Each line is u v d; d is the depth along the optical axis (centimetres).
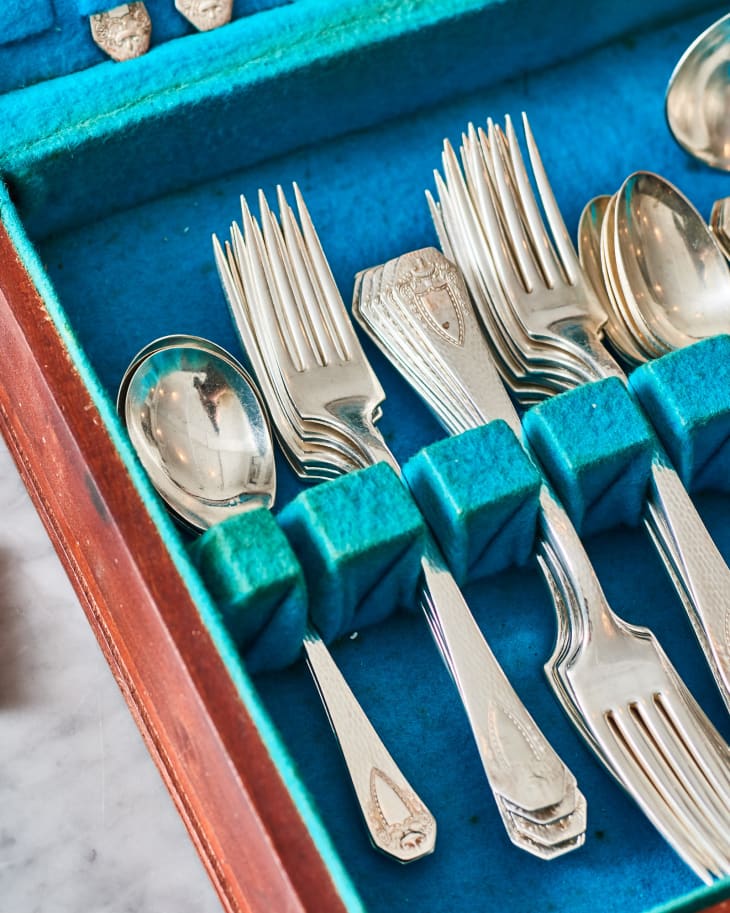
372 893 60
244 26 67
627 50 73
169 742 61
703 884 61
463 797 62
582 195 71
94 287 67
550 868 61
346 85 68
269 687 63
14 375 63
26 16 66
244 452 64
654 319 68
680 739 62
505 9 69
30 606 65
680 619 65
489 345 67
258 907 58
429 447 62
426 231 70
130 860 63
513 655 64
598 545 66
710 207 72
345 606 62
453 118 71
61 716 64
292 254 66
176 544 60
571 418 63
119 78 66
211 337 67
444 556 63
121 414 64
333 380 65
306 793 58
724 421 64
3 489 67
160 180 68
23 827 63
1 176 65
